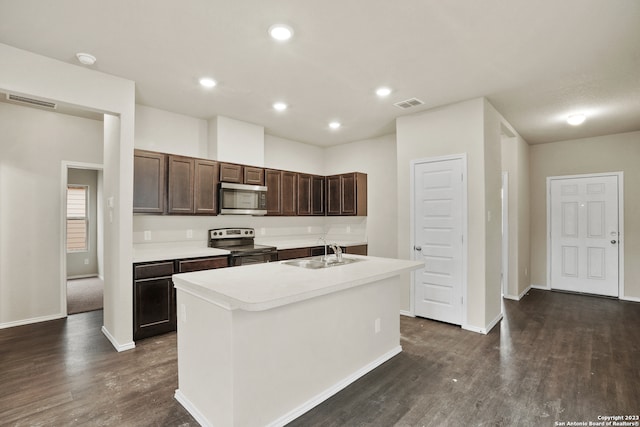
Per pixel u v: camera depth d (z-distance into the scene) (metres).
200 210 4.04
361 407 2.22
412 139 4.16
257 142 4.73
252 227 5.05
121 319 3.11
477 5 2.05
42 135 4.02
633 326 3.82
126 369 2.72
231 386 1.79
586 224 5.40
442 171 3.88
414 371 2.72
